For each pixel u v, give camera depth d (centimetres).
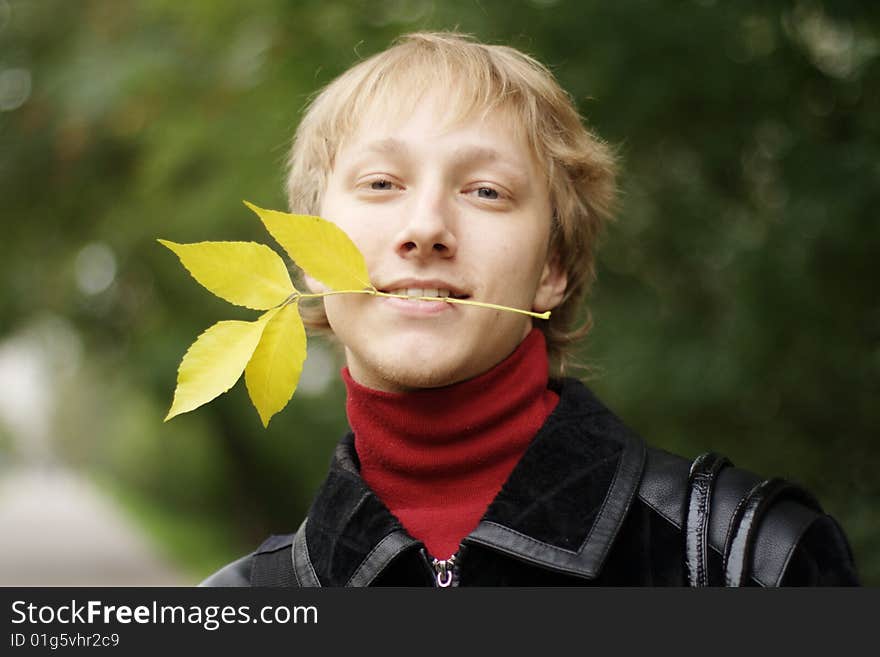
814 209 361
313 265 107
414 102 128
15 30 705
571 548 118
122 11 642
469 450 130
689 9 365
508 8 369
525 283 127
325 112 146
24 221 886
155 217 721
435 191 122
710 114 387
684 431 407
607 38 364
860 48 373
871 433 390
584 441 127
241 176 506
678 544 118
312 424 997
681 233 420
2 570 1371
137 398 1720
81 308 1142
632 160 407
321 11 410
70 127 687
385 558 122
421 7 396
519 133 131
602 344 412
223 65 536
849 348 376
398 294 121
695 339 406
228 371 101
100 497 3981
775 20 361
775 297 372
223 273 105
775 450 398
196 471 2386
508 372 131
